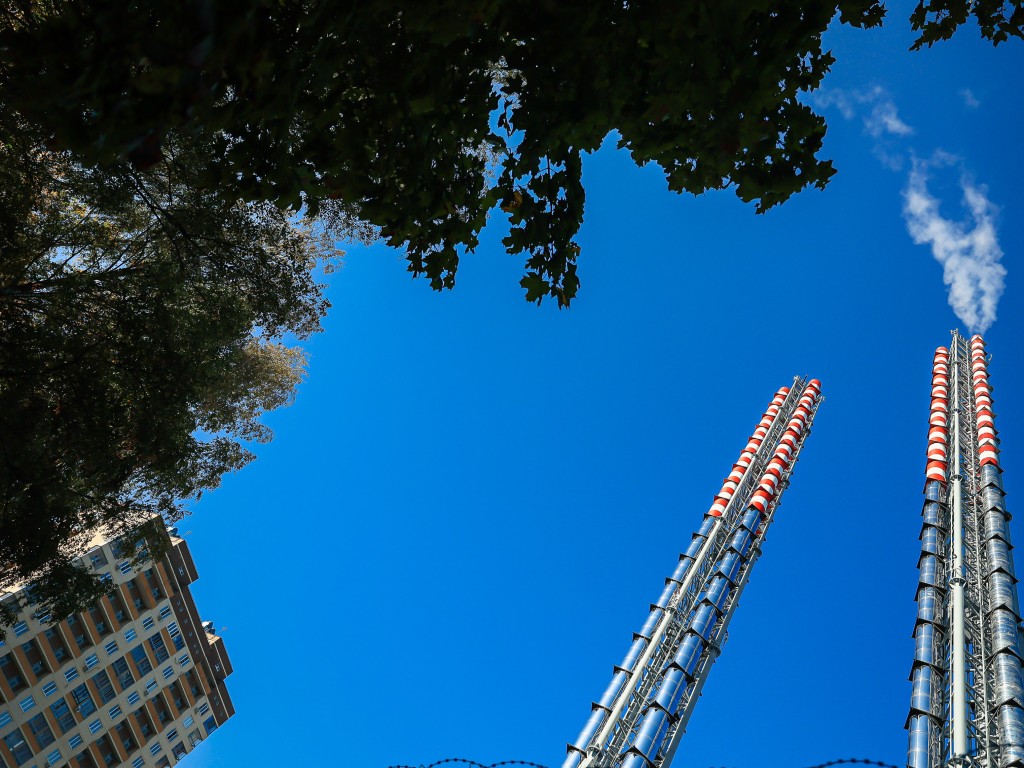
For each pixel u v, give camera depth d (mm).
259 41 4402
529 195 6871
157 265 23594
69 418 21859
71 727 58062
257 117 4957
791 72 6188
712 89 5234
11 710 54969
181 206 23438
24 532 20297
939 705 32781
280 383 34188
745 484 56719
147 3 3869
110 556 62531
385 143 6082
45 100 3875
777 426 65812
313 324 28625
